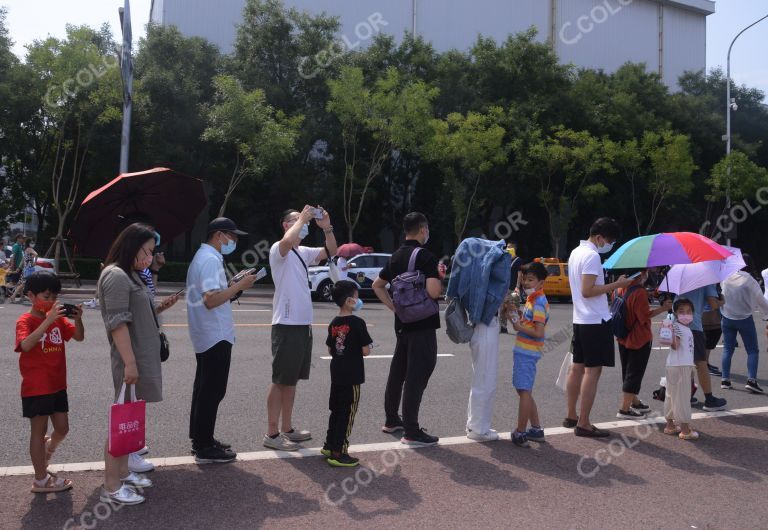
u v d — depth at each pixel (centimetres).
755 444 579
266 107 2369
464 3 3997
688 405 585
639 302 643
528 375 559
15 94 2361
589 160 2834
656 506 435
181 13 3319
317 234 3192
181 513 404
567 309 2159
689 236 581
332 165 2966
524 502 436
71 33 2091
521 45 3109
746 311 816
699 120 3644
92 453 514
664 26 4716
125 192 562
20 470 470
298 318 525
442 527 394
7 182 2681
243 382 782
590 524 404
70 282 2297
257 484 455
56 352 432
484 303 554
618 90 3466
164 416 623
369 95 2548
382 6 3759
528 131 2811
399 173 3172
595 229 599
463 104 3070
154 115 2520
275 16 2812
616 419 666
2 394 677
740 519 417
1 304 1566
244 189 2828
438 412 677
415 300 536
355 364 500
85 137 2378
